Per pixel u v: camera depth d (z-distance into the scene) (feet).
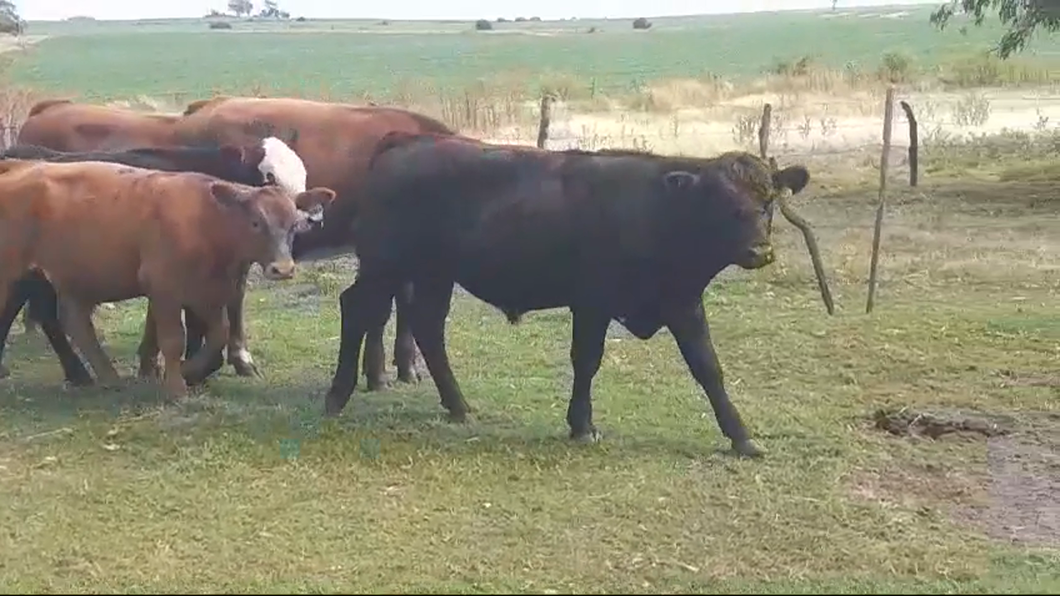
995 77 123.13
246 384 31.86
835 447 26.99
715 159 26.40
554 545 21.61
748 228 25.80
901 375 32.73
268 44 333.01
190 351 32.89
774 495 24.12
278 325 38.32
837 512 23.25
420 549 21.34
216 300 30.01
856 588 19.95
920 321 37.81
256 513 22.84
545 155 27.53
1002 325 37.19
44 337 37.06
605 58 238.89
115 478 24.61
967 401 30.53
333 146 34.88
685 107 103.50
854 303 40.65
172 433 27.25
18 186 30.07
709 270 26.66
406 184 27.84
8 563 20.57
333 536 21.84
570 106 103.40
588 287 27.02
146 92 142.20
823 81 119.55
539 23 612.70
